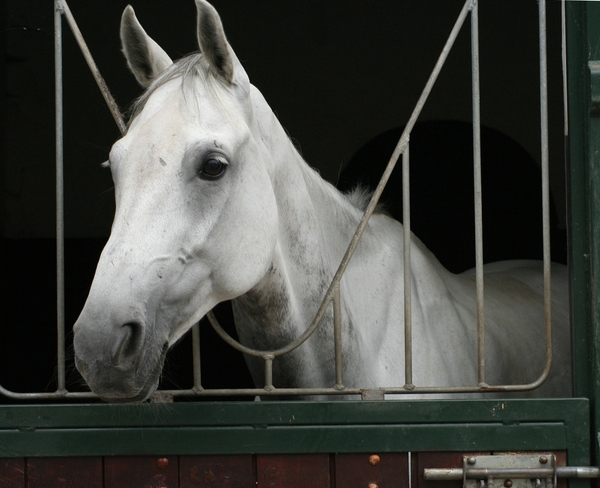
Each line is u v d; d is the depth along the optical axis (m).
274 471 2.16
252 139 2.12
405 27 5.95
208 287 2.05
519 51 5.81
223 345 5.43
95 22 5.68
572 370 2.23
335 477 2.16
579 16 2.21
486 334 3.06
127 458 2.17
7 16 5.41
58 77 2.25
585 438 2.15
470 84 5.92
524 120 5.83
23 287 5.57
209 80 2.04
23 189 5.60
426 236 5.63
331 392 2.21
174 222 1.90
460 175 5.68
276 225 2.22
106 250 1.84
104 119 5.73
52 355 5.56
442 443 2.15
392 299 2.74
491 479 2.14
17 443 2.15
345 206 2.75
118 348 1.73
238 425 2.15
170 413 2.14
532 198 5.57
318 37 5.98
